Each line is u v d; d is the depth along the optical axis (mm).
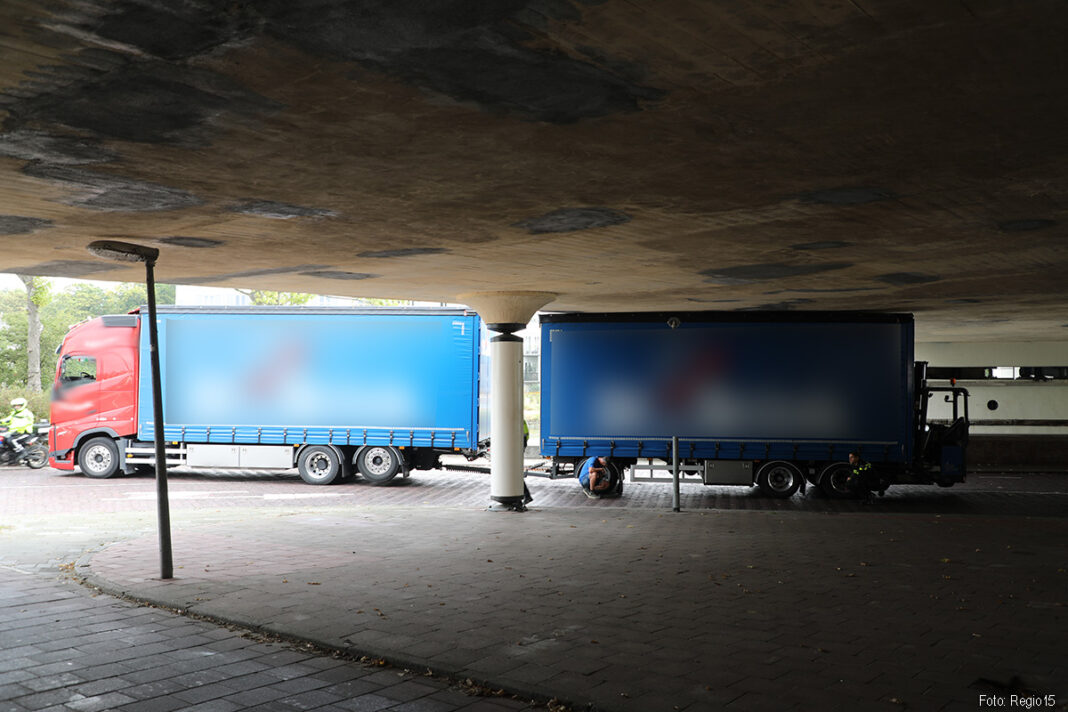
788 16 4309
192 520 15188
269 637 7684
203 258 12336
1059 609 8641
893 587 9680
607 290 15984
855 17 4324
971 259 12242
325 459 22594
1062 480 25078
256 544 12359
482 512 16312
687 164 7223
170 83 5273
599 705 5844
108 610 8648
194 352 22625
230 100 5598
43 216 9375
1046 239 10656
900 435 19672
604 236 10500
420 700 6102
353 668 6824
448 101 5625
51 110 5785
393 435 22062
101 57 4852
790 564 11078
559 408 20703
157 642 7484
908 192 8219
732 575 10328
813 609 8609
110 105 5676
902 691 6156
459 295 16875
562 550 12047
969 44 4672
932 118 5992
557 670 6590
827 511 18547
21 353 51344
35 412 34969
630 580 10000
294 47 4719
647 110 5824
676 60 4926
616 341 20516
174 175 7559
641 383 20453
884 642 7422
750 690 6160
